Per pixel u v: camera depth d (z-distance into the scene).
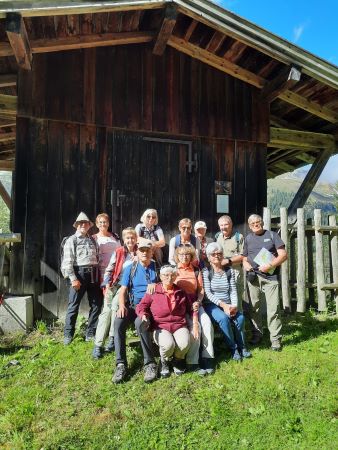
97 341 4.29
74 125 5.84
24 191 5.57
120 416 3.34
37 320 5.46
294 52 5.45
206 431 3.16
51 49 5.54
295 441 3.03
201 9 5.05
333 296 6.09
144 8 4.96
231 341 4.30
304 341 4.75
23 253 5.49
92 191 5.84
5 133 8.28
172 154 6.27
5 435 3.10
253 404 3.48
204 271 4.55
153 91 6.18
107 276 4.52
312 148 7.60
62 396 3.62
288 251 6.15
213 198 6.39
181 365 4.01
